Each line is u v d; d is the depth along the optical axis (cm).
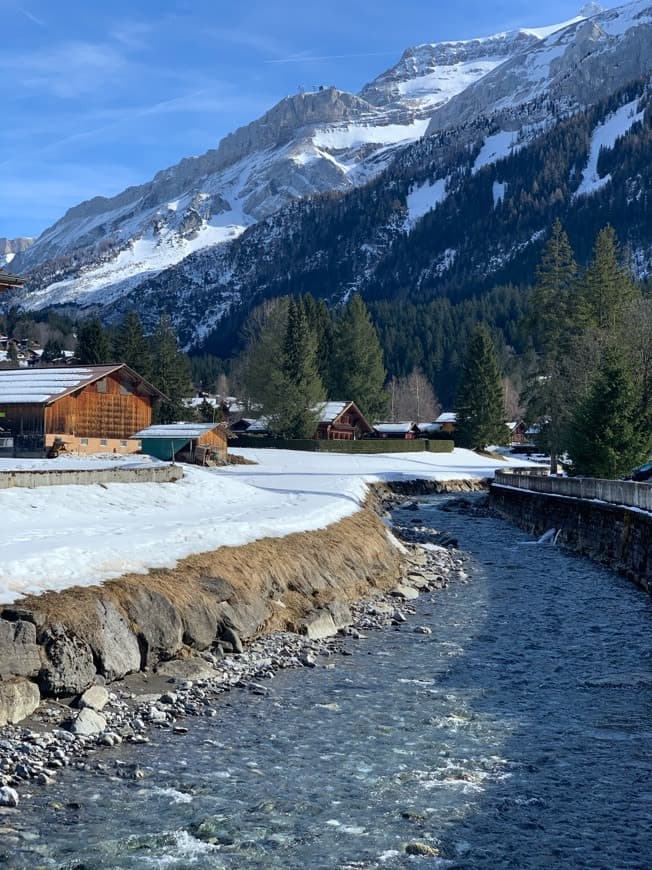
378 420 13275
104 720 1384
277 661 1850
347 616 2317
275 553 2456
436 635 2166
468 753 1330
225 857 994
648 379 6581
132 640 1636
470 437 11738
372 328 12550
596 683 1719
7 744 1243
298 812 1115
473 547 4012
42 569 1680
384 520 4653
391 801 1153
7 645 1371
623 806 1144
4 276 3294
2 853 980
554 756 1321
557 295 9450
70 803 1113
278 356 10281
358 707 1552
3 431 6109
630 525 3180
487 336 11900
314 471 6900
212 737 1379
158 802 1130
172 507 3406
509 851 1019
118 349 10469
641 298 9694
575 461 5375
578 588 2891
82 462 5091
